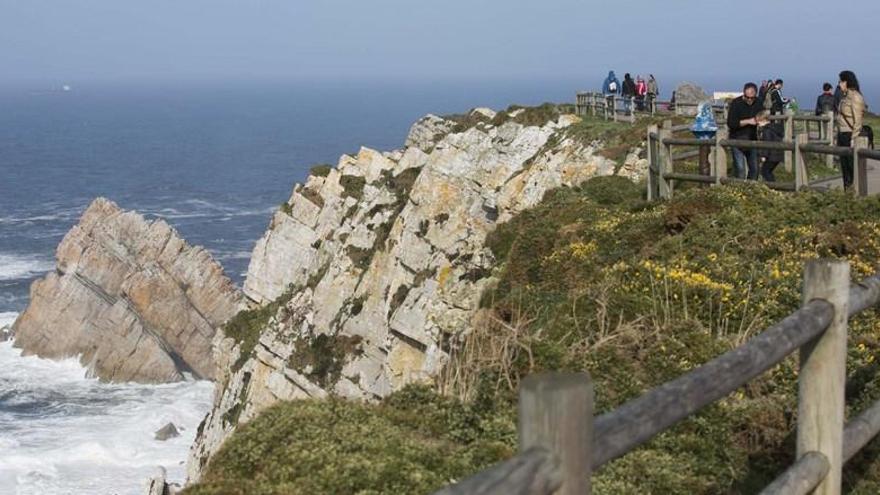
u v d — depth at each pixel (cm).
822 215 1727
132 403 6366
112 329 7006
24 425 5794
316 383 4269
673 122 3762
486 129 4188
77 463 5106
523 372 1116
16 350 7156
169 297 7281
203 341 7306
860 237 1568
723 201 1850
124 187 16312
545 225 2278
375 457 839
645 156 3203
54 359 7025
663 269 1416
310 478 811
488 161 4050
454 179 4044
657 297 1337
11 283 9456
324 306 4428
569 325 1298
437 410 1016
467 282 3253
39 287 7281
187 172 18550
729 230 1681
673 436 916
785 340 616
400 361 3731
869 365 1038
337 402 989
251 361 4734
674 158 2503
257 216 13450
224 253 10888
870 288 732
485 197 3934
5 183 16788
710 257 1538
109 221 7519
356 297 4303
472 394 1075
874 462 862
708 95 5156
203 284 7456
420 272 3903
